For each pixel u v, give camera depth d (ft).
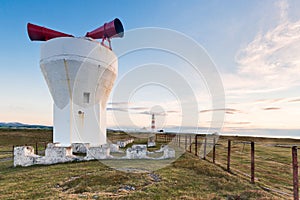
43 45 36.96
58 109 36.76
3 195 16.07
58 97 36.50
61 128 36.19
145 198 15.11
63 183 18.92
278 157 37.45
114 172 21.72
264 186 19.04
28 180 20.27
